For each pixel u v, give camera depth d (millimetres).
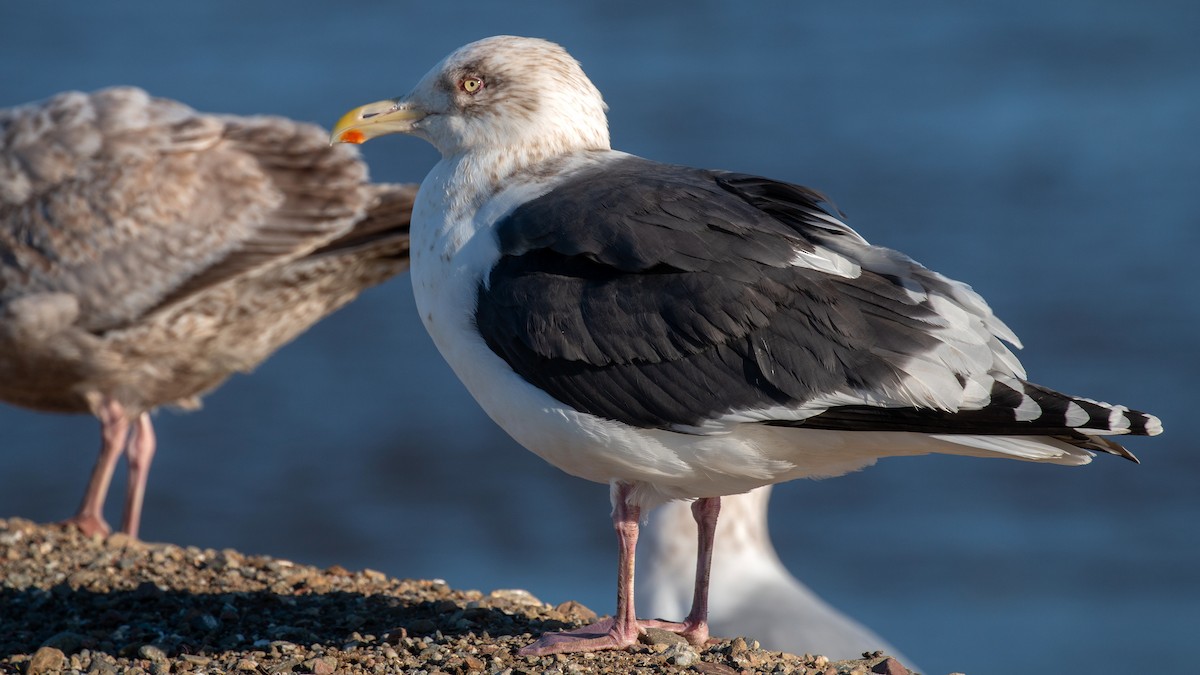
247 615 9844
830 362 7902
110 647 9258
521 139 9031
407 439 25406
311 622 9641
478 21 48875
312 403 26328
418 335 29000
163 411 26000
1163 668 19391
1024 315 30094
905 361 7820
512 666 8445
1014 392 7777
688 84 44875
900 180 37656
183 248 13641
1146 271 32062
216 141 14016
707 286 8070
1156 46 48312
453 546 22438
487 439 25562
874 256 8211
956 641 20156
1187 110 42281
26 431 25234
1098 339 29078
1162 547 22641
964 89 44438
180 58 42812
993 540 22859
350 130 9406
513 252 8500
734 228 8156
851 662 8781
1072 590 21453
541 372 8281
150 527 22688
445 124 9195
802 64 46938
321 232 13930
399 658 8641
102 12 46656
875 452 8250
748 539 12375
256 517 23125
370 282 14672
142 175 13664
